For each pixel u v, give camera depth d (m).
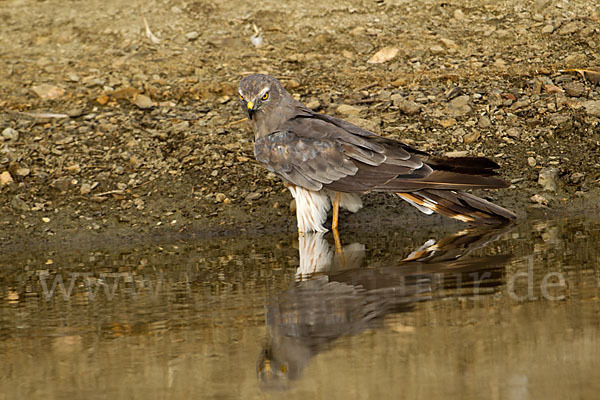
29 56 16.50
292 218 11.59
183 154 13.02
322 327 6.82
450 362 5.89
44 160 13.00
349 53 15.70
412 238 10.20
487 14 16.34
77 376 6.10
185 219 11.66
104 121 14.01
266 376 5.90
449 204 10.44
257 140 11.47
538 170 11.83
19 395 5.81
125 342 6.78
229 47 16.30
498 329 6.48
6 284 8.95
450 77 14.37
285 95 11.61
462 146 12.58
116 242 11.15
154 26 17.22
